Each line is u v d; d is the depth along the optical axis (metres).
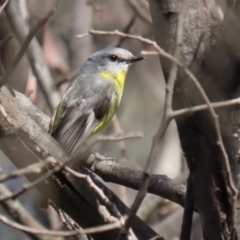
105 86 13.87
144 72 16.94
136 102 18.75
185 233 6.88
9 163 17.27
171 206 14.61
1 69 7.23
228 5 6.24
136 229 7.56
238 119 6.53
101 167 8.77
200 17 6.56
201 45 6.46
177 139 14.85
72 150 12.60
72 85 13.88
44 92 13.96
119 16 16.41
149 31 16.16
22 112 6.86
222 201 6.70
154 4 6.80
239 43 6.20
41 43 15.55
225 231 6.73
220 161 6.61
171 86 5.79
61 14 17.19
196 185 6.79
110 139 6.13
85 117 13.38
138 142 18.31
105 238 7.14
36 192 14.70
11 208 12.35
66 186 6.99
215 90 6.45
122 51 14.39
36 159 6.74
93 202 7.10
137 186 8.59
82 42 16.05
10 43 13.46
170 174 14.30
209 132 6.55
